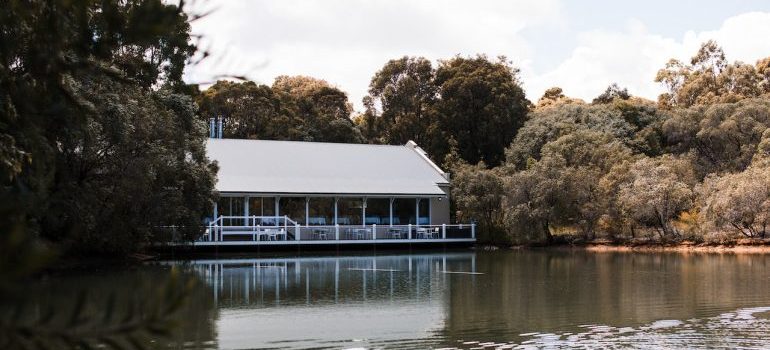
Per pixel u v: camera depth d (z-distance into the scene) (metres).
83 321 2.56
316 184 45.47
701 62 76.44
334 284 23.28
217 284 23.16
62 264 27.59
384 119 70.88
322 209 48.44
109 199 27.80
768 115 51.69
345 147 52.12
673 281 23.19
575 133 52.75
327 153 50.56
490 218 50.03
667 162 46.81
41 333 2.45
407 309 17.42
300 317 16.19
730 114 53.44
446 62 70.81
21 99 6.20
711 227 40.84
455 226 47.25
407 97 70.31
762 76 72.44
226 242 39.72
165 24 4.53
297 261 34.69
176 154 31.66
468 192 49.94
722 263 30.73
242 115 60.88
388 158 51.94
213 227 39.72
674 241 42.53
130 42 5.50
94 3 5.60
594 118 60.25
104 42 5.70
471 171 51.25
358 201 49.31
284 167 47.09
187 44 5.10
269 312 16.97
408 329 14.60
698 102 69.75
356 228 44.12
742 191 39.41
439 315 16.41
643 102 75.00
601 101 81.19
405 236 45.66
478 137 62.81
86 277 23.36
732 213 39.72
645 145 56.88
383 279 25.00
